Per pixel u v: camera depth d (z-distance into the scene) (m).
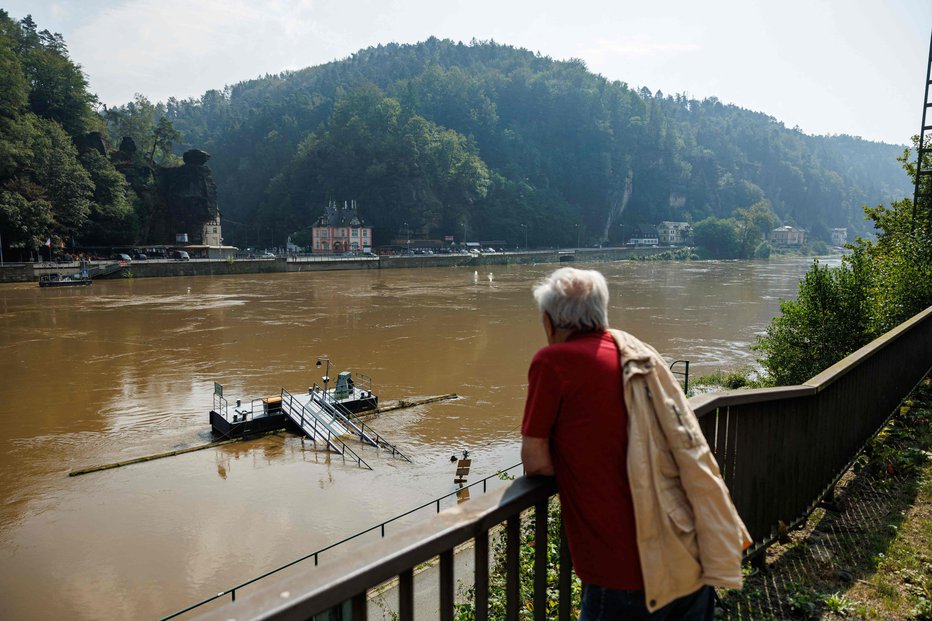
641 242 183.25
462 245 147.88
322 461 20.08
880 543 4.71
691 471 2.06
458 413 25.19
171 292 68.00
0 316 49.47
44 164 85.38
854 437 6.11
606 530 2.08
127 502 17.11
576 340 2.28
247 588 13.03
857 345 14.34
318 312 52.91
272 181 165.00
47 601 12.62
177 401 26.97
